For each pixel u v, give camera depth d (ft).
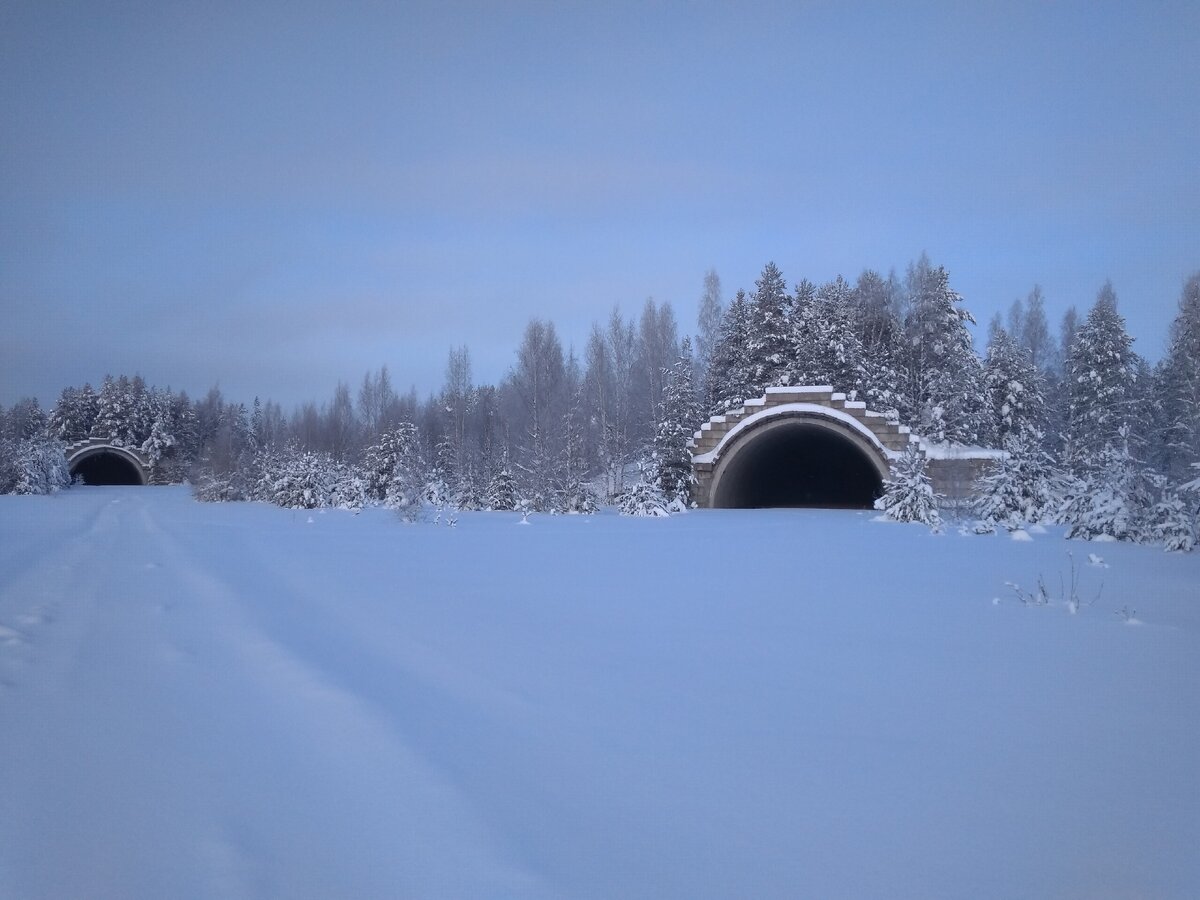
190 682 25.54
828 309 175.73
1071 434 155.12
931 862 13.94
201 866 14.30
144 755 19.49
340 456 247.91
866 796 16.48
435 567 51.37
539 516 108.88
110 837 15.43
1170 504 65.36
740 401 175.01
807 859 14.06
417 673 25.77
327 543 67.82
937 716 21.30
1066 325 221.87
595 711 21.80
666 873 13.65
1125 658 27.25
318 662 27.30
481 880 13.55
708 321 206.69
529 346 181.06
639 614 35.01
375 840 15.08
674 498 131.34
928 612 35.40
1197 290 146.72
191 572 49.55
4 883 13.80
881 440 117.08
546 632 31.40
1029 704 22.27
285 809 16.52
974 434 156.46
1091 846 14.46
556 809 16.07
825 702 22.47
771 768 17.93
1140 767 17.89
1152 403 149.89
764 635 30.81
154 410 326.65
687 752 18.88
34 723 21.77
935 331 167.73
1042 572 49.11
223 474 175.22
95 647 30.12
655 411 179.93
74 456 270.26
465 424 195.93
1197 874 13.50
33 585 44.75
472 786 17.17
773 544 66.74
